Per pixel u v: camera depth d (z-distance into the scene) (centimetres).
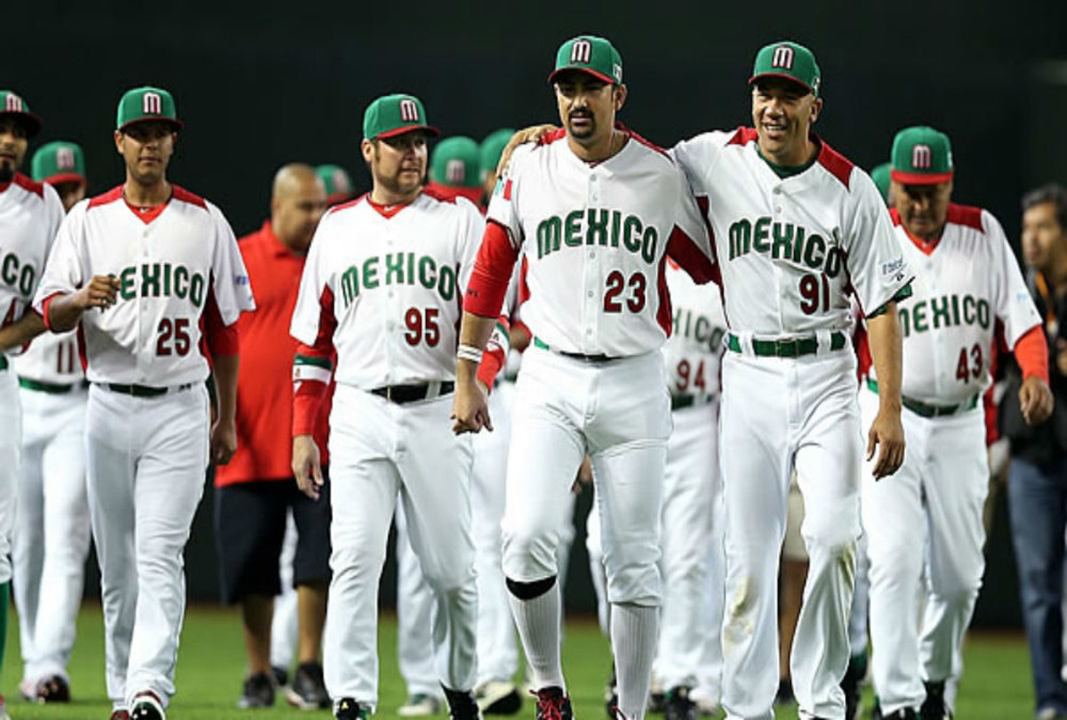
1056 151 6103
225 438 3058
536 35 6012
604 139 2547
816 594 2570
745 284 2605
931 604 3180
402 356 2839
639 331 2575
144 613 2881
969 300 3116
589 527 3634
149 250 2936
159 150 2930
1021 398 3147
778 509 2642
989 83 6097
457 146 3994
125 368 2934
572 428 2578
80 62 5850
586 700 3888
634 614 2602
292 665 4050
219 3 5919
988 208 6103
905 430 3088
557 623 2594
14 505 3005
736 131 2631
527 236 2594
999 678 4809
